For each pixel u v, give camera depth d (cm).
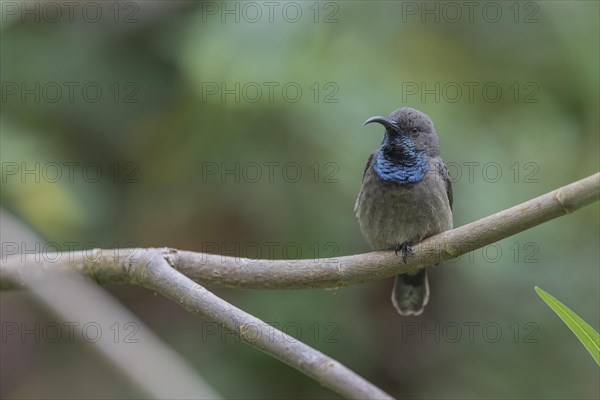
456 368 1227
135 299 1232
